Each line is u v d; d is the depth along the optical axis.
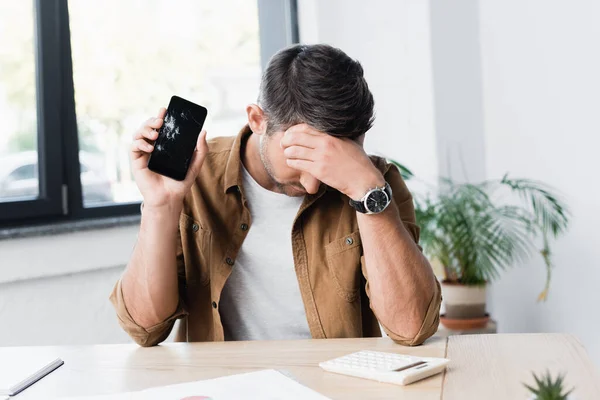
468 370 0.89
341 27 2.64
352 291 1.26
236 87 2.58
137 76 2.28
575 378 0.83
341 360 0.92
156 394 0.81
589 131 2.12
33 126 2.02
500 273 2.72
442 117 2.56
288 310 1.29
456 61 2.62
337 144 1.09
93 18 2.16
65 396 0.85
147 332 1.15
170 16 2.38
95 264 2.00
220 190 1.31
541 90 2.37
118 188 2.24
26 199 1.97
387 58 2.64
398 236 1.11
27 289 1.87
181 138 1.15
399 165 2.38
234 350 1.05
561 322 2.33
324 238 1.28
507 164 2.60
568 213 2.26
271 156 1.14
